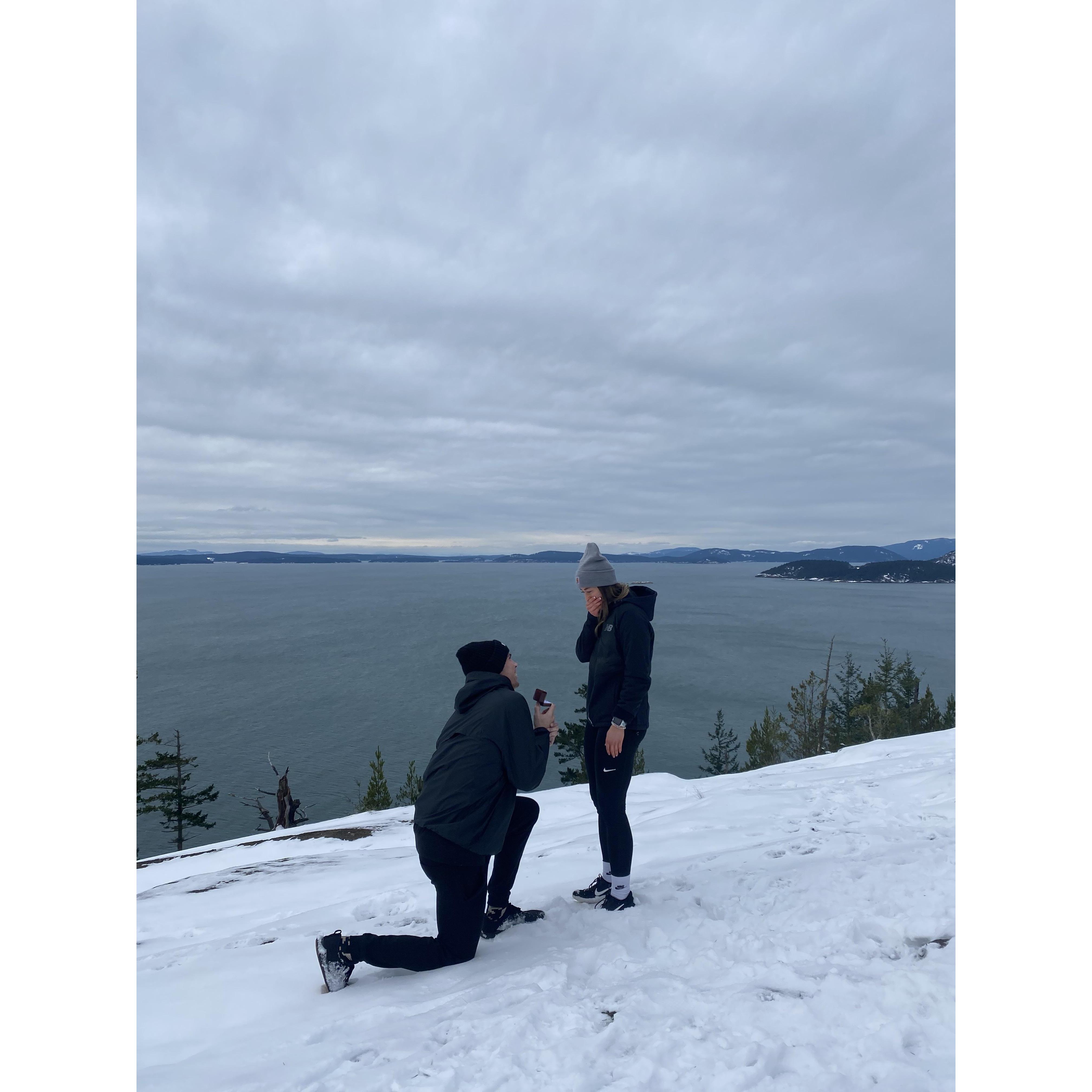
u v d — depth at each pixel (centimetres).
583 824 714
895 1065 208
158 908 586
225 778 7269
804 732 5056
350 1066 251
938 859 396
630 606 408
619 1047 243
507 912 396
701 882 430
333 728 9206
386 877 587
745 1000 261
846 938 306
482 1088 228
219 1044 289
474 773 351
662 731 8506
